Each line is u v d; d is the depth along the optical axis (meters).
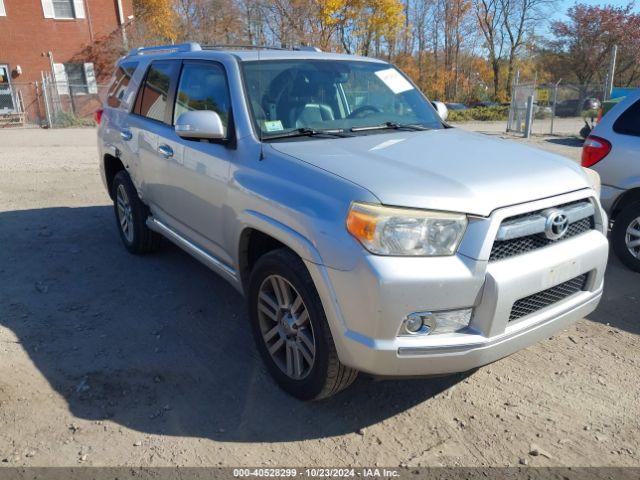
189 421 3.04
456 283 2.56
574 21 43.75
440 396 3.28
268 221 3.06
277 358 3.30
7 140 17.95
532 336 2.87
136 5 33.16
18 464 2.70
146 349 3.78
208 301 4.55
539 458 2.76
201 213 3.94
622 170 4.97
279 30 40.47
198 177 3.86
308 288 2.85
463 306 2.62
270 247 3.48
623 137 4.98
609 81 16.72
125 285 4.86
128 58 5.76
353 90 4.15
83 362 3.61
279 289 3.15
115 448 2.82
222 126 3.53
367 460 2.76
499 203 2.69
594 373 3.49
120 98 5.57
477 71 54.69
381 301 2.52
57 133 20.72
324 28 42.38
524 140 17.11
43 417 3.05
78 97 27.59
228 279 3.79
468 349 2.62
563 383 3.39
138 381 3.40
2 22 26.39
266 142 3.41
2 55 26.64
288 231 2.91
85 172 10.48
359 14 43.47
